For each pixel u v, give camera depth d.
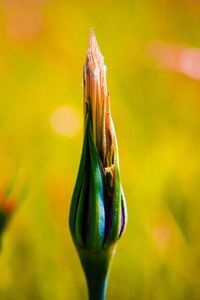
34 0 0.46
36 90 0.42
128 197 0.33
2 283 0.31
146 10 0.49
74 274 0.32
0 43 0.43
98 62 0.20
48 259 0.32
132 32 0.47
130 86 0.41
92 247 0.21
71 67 0.43
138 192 0.34
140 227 0.32
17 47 0.43
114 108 0.39
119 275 0.32
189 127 0.38
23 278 0.31
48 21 0.46
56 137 0.38
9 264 0.32
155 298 0.31
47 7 0.48
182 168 0.35
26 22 0.44
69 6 0.49
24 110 0.40
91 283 0.22
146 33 0.48
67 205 0.33
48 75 0.43
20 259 0.32
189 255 0.32
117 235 0.21
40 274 0.32
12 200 0.26
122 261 0.32
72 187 0.34
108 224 0.21
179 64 0.38
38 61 0.43
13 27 0.44
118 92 0.40
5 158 0.35
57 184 0.34
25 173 0.33
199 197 0.34
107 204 0.21
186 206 0.33
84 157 0.21
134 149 0.37
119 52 0.44
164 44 0.39
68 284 0.32
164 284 0.31
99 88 0.21
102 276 0.22
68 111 0.39
